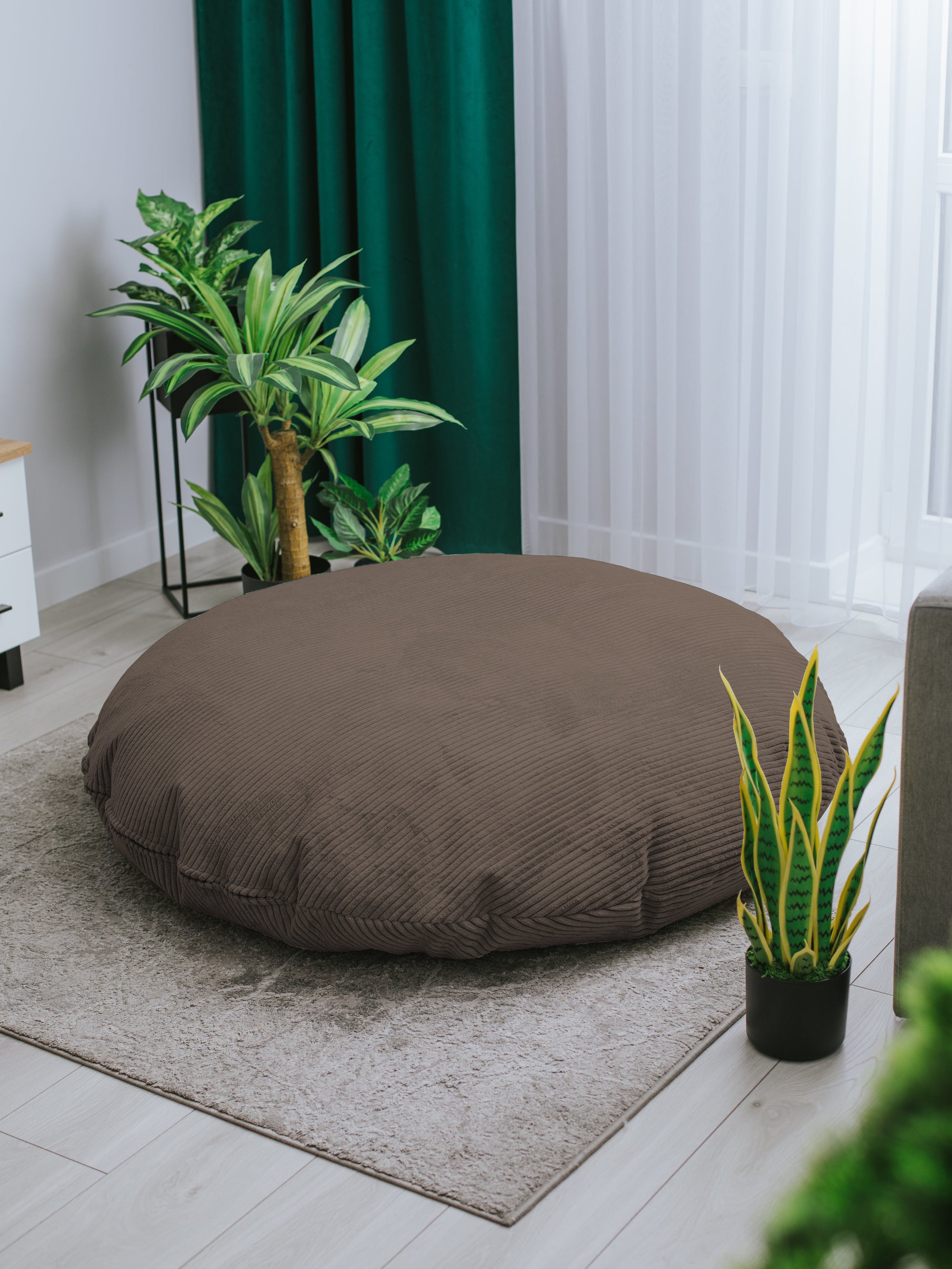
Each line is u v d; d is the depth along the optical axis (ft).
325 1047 5.66
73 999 6.06
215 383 9.73
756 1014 5.49
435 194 11.27
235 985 6.14
